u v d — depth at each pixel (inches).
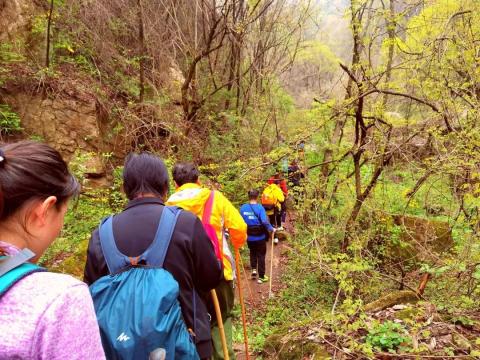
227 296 118.9
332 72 506.9
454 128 201.6
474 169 179.8
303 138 259.3
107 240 76.5
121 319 66.0
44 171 40.6
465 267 155.7
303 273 257.1
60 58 415.8
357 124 256.8
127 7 474.6
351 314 142.2
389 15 238.5
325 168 298.2
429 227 239.6
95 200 316.2
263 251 309.0
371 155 234.5
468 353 123.7
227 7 496.1
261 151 397.1
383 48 251.0
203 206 114.7
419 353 122.9
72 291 37.4
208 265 81.0
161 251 74.9
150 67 491.2
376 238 252.7
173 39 508.1
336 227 240.1
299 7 522.3
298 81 625.6
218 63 559.8
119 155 425.7
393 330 136.8
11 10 398.9
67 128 392.5
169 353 65.7
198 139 442.6
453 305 158.4
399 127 240.4
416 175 225.8
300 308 244.5
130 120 418.3
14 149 40.7
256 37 544.4
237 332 224.1
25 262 37.5
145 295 67.9
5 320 34.1
